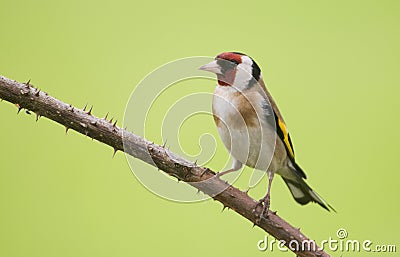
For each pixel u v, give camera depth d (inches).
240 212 219.3
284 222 219.0
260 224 219.9
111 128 204.8
